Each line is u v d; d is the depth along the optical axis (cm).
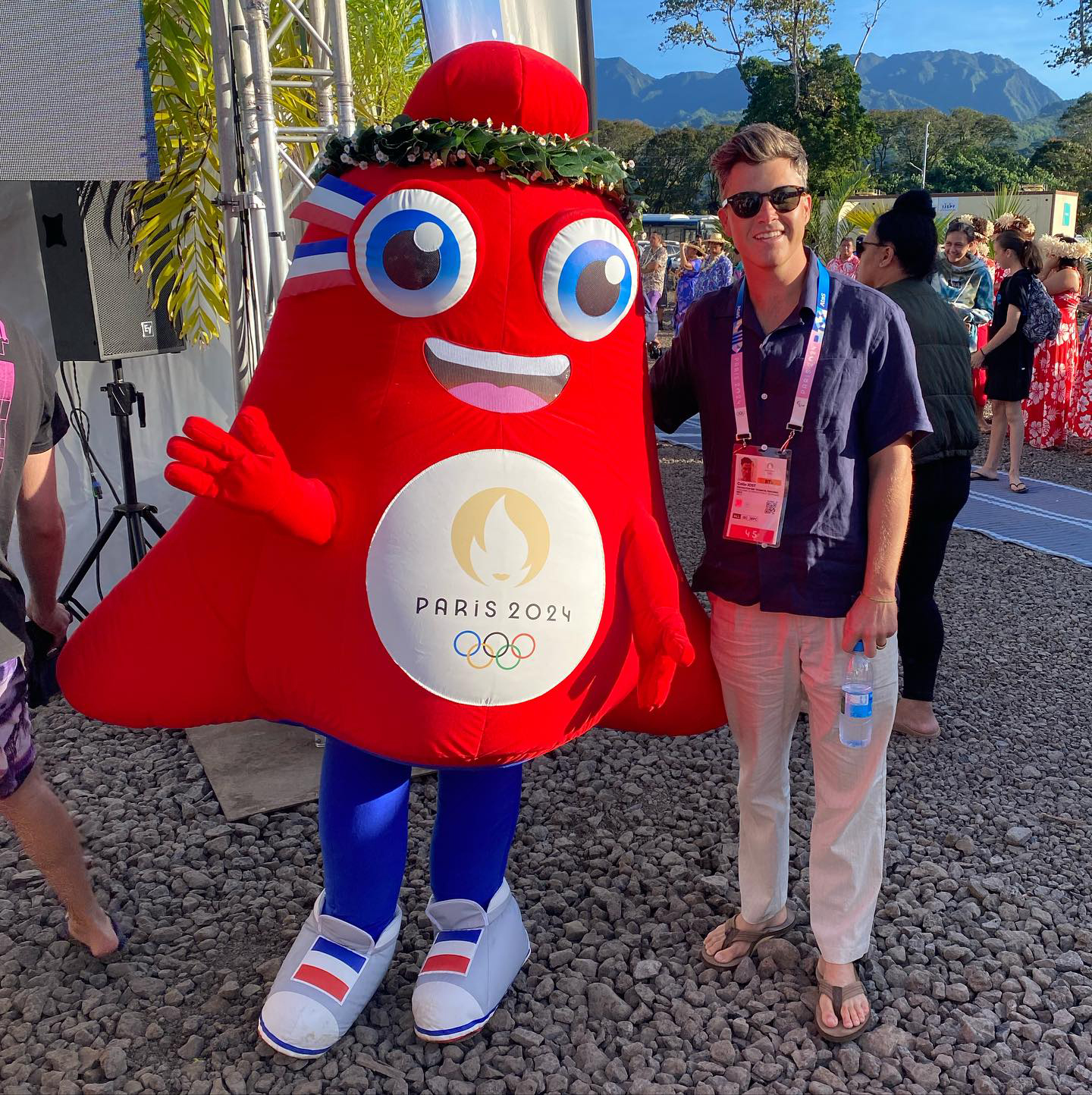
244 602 217
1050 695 470
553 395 206
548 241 201
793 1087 236
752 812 259
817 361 219
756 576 231
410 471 197
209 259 499
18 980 266
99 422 511
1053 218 2781
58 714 429
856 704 225
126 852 325
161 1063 238
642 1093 232
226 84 390
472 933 248
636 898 306
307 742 398
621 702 231
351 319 206
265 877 313
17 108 367
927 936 290
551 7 548
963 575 647
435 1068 238
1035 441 1025
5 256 445
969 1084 239
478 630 193
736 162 215
